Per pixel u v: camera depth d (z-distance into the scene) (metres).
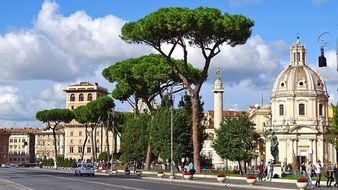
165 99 71.00
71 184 41.03
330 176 40.59
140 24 51.62
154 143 69.25
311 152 112.31
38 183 42.69
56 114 128.50
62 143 194.25
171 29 49.72
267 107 147.62
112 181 47.06
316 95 114.25
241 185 40.06
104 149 164.12
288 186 38.97
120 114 108.50
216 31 50.19
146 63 68.88
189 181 46.03
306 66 118.00
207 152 125.19
